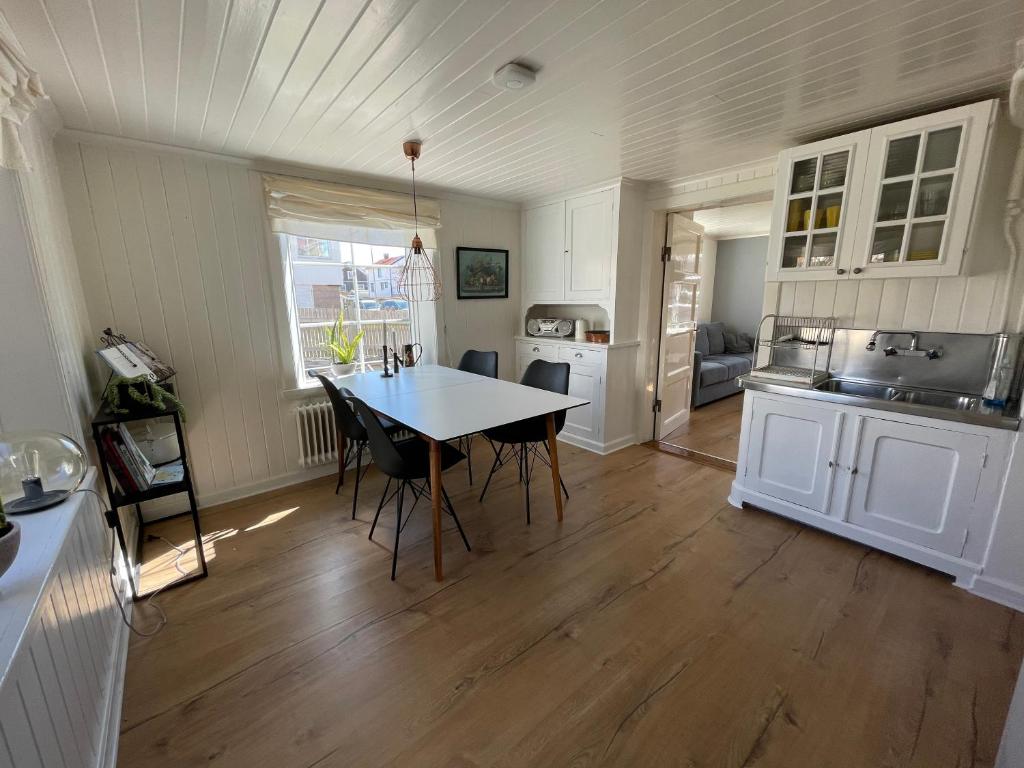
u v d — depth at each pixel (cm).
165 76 167
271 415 306
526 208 421
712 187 320
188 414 274
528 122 218
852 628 180
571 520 269
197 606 197
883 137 209
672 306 407
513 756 132
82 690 122
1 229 149
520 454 372
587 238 370
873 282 243
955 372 221
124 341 234
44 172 190
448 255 384
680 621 185
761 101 197
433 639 178
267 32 140
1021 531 186
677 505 287
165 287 257
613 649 171
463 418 223
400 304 390
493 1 125
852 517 236
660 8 130
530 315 449
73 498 143
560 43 149
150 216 248
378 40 145
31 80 142
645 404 399
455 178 328
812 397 240
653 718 143
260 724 143
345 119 212
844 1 127
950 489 203
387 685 157
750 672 160
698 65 164
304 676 161
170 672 163
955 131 194
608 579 213
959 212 194
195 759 132
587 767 129
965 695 150
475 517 274
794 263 253
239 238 278
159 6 125
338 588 209
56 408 164
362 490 314
